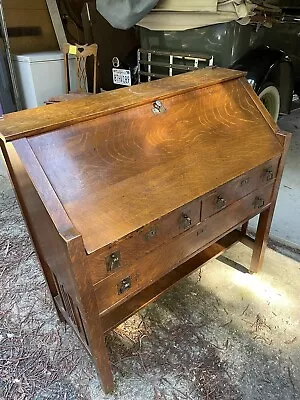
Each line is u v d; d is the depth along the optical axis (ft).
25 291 6.08
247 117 4.96
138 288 3.97
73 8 13.15
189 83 4.71
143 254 3.74
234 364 4.76
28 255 6.92
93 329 3.77
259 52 9.96
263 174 4.86
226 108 4.85
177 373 4.68
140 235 3.56
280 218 7.61
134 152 3.84
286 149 5.01
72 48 11.23
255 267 6.15
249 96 5.18
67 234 3.06
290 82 11.21
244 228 6.25
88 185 3.42
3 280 6.33
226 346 5.01
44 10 12.53
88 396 4.43
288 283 6.05
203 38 9.07
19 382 4.62
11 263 6.73
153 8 8.89
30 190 3.45
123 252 3.50
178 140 4.20
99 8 9.47
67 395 4.45
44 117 3.60
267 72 9.52
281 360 4.80
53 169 3.31
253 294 5.85
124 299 3.89
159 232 3.76
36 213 3.68
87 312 3.56
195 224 4.19
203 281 6.14
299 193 8.54
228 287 6.00
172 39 9.54
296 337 5.11
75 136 3.55
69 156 3.43
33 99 11.83
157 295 4.87
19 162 3.32
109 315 4.50
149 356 4.91
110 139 3.75
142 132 4.00
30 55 11.47
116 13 9.11
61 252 3.36
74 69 12.23
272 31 10.80
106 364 4.24
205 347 5.01
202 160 4.23
